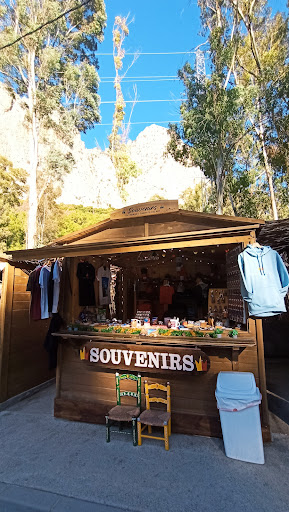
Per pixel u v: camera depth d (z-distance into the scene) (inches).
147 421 127.0
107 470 113.7
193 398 142.3
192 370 133.3
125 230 171.5
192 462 118.2
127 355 145.9
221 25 648.4
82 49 943.7
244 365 137.4
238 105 564.7
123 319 239.1
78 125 975.6
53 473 112.5
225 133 579.2
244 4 631.8
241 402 120.2
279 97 581.0
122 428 150.0
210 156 592.4
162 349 139.6
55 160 943.7
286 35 625.9
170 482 105.7
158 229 163.6
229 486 103.1
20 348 211.8
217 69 605.9
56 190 1141.1
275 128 608.4
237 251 154.2
